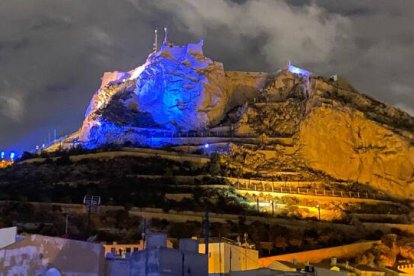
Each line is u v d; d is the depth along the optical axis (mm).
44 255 68250
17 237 77312
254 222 183500
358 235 185125
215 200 199000
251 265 113125
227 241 130125
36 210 169875
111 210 175625
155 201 189750
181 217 180375
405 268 163250
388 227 194000
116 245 123875
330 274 118375
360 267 151875
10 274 67812
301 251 163125
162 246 72500
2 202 174250
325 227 187375
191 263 71562
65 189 196750
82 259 70125
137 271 71188
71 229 154875
